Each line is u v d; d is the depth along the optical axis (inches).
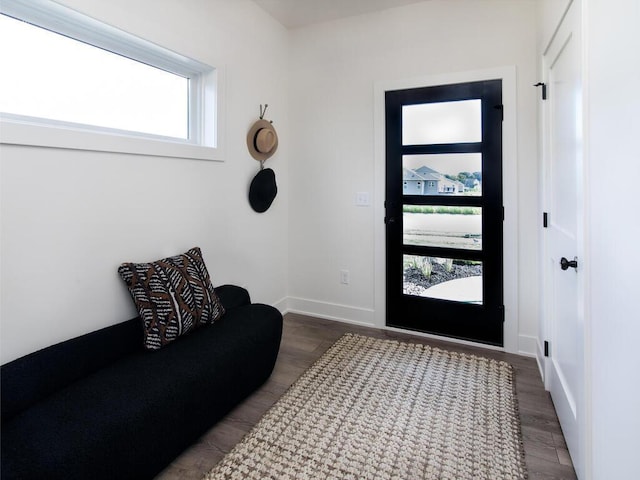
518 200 102.5
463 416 74.7
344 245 128.6
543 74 86.3
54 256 62.6
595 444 49.7
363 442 66.8
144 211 79.0
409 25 112.6
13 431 48.1
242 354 75.9
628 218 40.3
